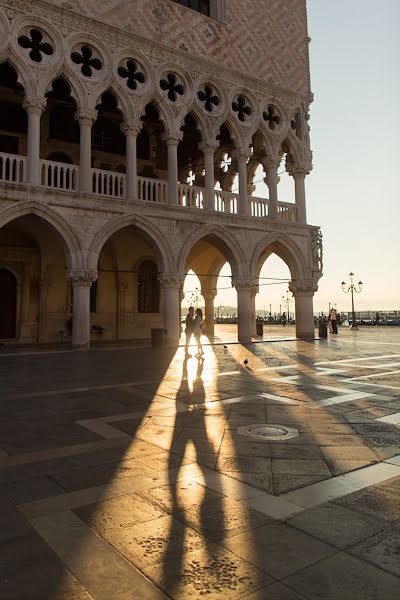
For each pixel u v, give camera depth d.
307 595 2.73
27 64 18.02
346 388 10.05
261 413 7.66
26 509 3.96
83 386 10.38
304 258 26.30
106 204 19.34
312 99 27.66
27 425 6.88
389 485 4.51
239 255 23.50
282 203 25.97
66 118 24.25
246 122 24.39
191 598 2.71
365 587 2.80
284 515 3.83
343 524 3.66
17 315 23.80
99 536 3.48
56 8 18.75
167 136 21.59
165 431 6.55
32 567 3.05
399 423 6.98
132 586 2.84
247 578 2.91
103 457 5.39
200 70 22.80
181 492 4.34
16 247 23.78
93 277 18.95
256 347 21.23
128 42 20.64
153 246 21.02
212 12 24.84
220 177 30.66
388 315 59.19
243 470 4.95
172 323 21.12
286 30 26.97
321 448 5.73
